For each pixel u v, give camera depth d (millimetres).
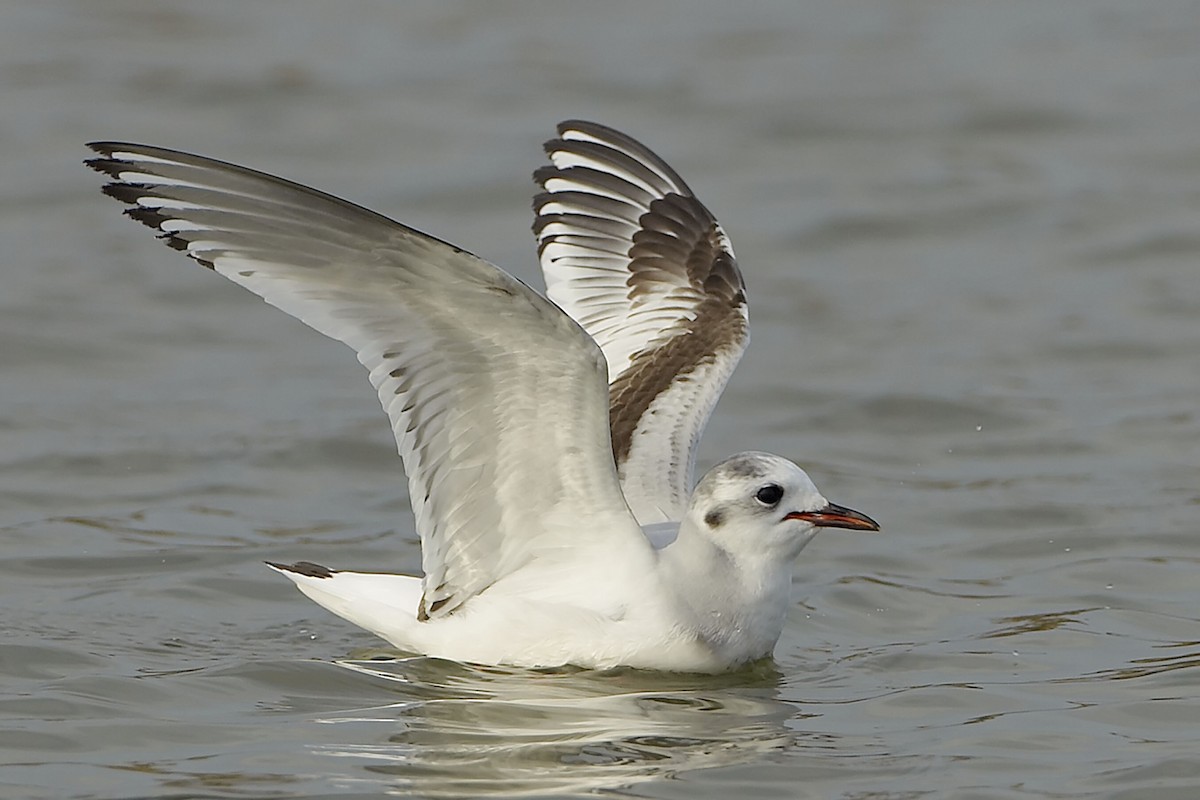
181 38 32156
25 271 22656
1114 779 9867
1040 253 24031
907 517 15750
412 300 9719
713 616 11289
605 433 10289
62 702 10836
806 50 32219
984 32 33406
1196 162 27109
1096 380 19672
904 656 12219
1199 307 21938
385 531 15281
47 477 16391
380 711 10750
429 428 10258
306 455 17312
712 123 28719
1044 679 11703
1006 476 16922
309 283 9805
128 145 9508
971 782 9805
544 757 10039
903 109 29297
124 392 19141
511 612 11172
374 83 30125
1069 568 14336
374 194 25516
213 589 13492
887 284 23062
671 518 11883
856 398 19047
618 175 13836
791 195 26047
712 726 10617
